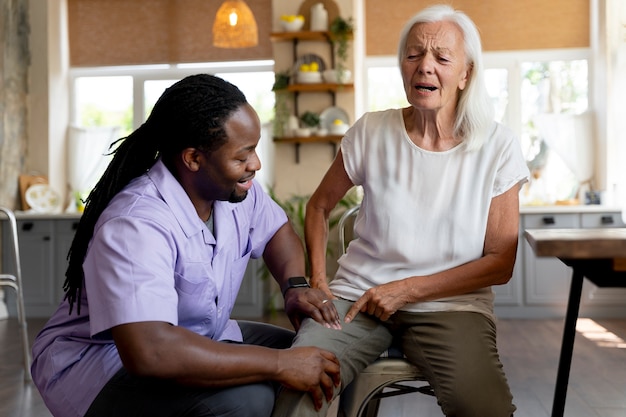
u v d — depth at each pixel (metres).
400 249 1.77
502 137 1.80
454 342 1.66
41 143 6.32
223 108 1.42
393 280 1.78
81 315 1.51
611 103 5.54
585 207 5.16
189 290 1.46
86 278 1.35
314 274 1.95
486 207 1.75
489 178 1.76
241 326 1.85
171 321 1.32
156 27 6.42
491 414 1.57
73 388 1.46
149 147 1.50
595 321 5.09
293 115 5.75
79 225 1.52
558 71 5.99
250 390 1.42
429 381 1.67
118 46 6.48
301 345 1.61
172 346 1.29
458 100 1.82
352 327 1.71
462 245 1.74
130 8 6.45
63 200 6.51
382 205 1.81
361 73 6.10
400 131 1.85
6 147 5.99
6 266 5.84
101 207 1.51
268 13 6.28
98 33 6.50
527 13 5.98
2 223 5.84
